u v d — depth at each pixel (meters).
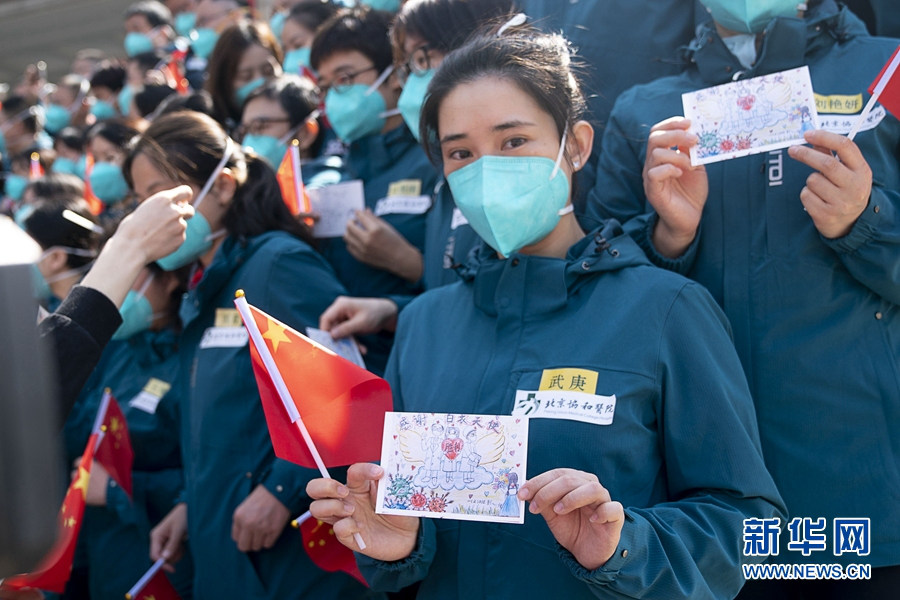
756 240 1.92
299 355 1.54
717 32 2.08
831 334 1.84
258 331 1.51
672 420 1.54
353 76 3.04
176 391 3.04
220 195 2.58
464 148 1.71
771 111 1.82
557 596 1.48
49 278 3.62
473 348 1.71
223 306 2.51
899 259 1.75
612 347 1.56
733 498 1.50
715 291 1.95
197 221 2.54
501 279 1.70
